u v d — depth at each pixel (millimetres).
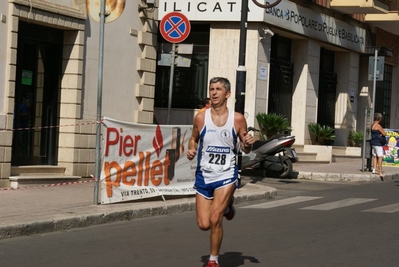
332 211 12453
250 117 21250
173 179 12852
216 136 7090
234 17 21156
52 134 14906
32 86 14516
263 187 15406
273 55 23031
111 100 15695
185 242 9109
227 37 21594
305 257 8133
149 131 12289
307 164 22469
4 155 13227
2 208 10773
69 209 10891
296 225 10680
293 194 15523
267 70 21812
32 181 13703
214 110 7184
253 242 9125
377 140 19812
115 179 11750
